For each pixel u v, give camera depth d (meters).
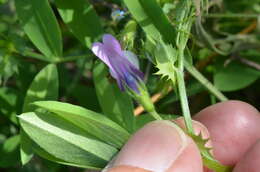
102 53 0.09
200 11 0.11
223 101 0.12
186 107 0.09
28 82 0.13
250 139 0.12
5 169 0.13
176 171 0.08
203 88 0.13
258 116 0.12
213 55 0.14
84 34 0.11
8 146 0.12
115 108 0.11
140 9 0.10
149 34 0.10
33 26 0.11
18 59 0.13
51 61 0.12
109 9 0.14
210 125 0.12
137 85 0.09
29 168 0.13
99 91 0.11
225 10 0.15
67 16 0.11
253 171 0.10
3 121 0.13
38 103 0.09
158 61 0.09
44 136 0.09
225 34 0.14
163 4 0.11
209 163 0.09
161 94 0.12
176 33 0.10
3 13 0.14
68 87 0.14
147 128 0.09
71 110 0.09
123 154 0.08
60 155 0.09
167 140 0.08
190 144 0.08
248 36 0.14
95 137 0.09
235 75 0.14
